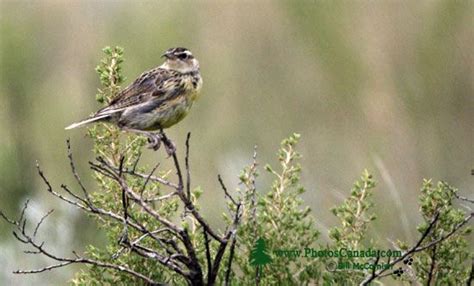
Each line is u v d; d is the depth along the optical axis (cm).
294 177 877
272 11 1702
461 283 856
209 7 1756
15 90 1559
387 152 1420
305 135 1545
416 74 1509
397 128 1468
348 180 1398
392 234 1122
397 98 1502
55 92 1617
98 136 902
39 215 1238
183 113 953
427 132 1453
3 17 1673
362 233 886
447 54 1506
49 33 1767
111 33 1748
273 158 1493
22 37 1641
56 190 1367
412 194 1276
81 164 1426
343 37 1544
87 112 1530
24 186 1332
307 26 1570
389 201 1229
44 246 1201
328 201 1256
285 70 1638
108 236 869
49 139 1479
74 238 1212
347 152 1468
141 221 867
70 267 1181
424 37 1519
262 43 1692
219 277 852
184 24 1748
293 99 1609
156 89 929
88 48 1753
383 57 1530
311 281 875
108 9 1800
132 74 1667
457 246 858
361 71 1530
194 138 1575
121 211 871
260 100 1642
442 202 858
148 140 916
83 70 1730
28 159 1393
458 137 1439
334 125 1525
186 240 761
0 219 1243
